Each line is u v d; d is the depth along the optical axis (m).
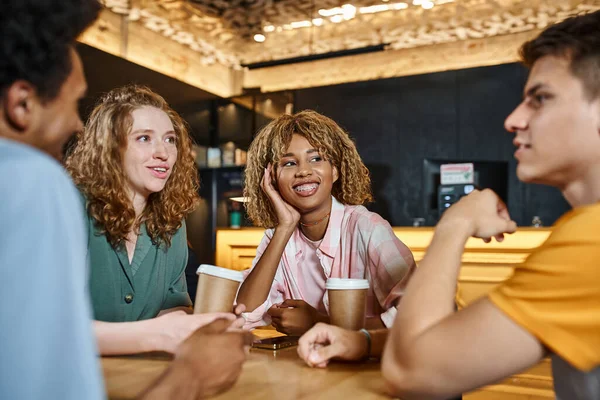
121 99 1.42
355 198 1.66
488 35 5.69
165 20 6.15
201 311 1.01
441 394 0.65
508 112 5.32
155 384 0.60
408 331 0.67
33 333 0.40
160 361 0.95
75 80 0.56
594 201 0.69
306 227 1.62
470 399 2.83
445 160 3.80
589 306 0.59
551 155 0.70
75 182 1.34
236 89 7.25
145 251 1.40
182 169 1.51
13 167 0.41
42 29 0.51
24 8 0.50
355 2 5.89
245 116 6.68
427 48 6.03
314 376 0.84
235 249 3.49
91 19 0.58
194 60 6.80
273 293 1.65
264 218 1.72
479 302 0.65
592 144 0.67
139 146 1.36
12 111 0.52
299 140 1.57
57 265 0.41
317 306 1.63
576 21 0.69
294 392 0.74
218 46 6.97
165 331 0.92
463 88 5.51
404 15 6.08
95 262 1.30
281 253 1.51
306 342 0.92
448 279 0.71
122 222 1.30
